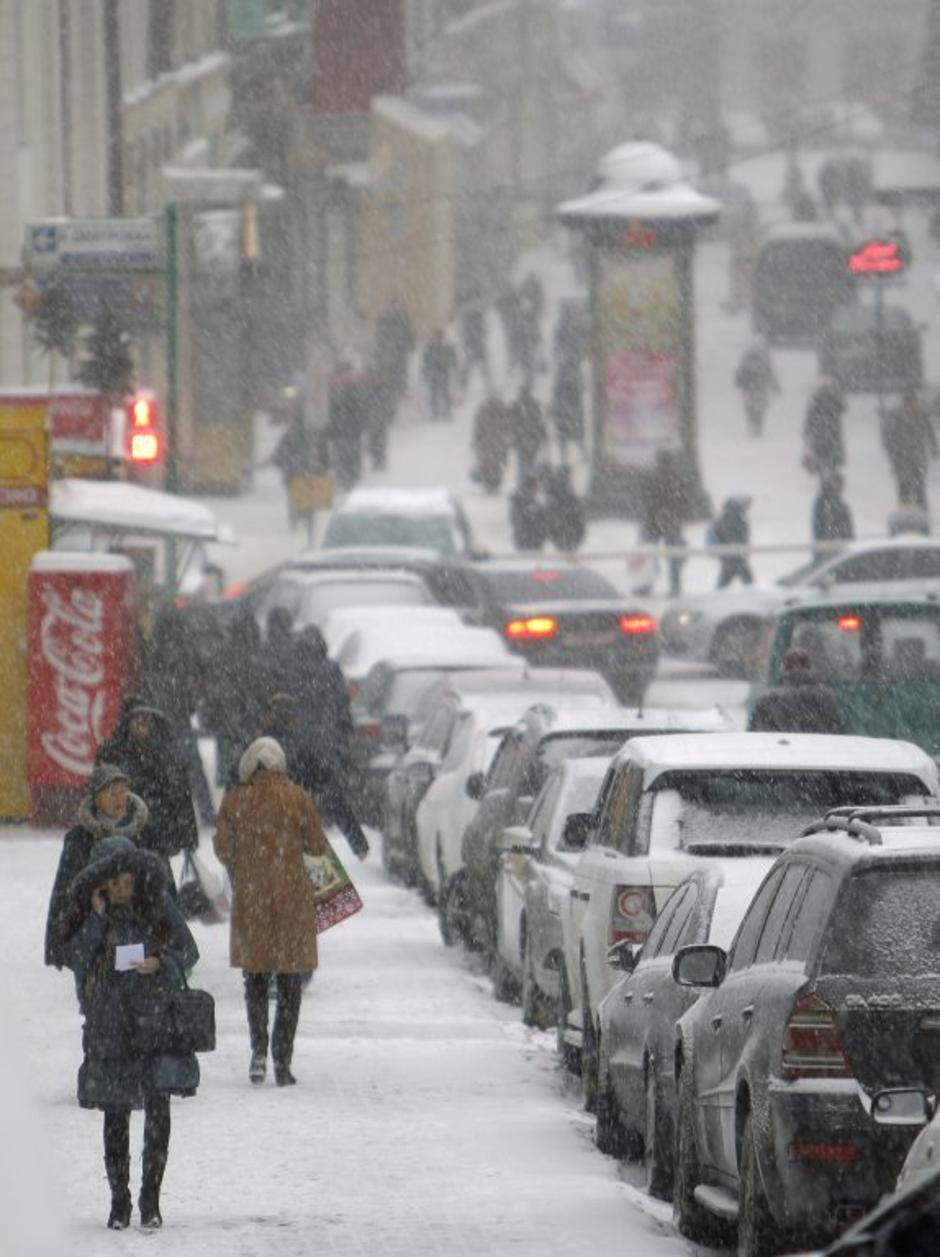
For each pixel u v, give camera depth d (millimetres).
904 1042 25953
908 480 149375
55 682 76000
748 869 34594
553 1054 45031
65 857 37344
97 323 100438
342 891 42375
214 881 51906
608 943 38156
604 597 109438
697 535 146500
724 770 38625
